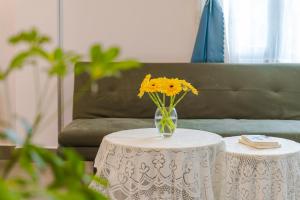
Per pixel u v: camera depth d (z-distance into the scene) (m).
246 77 3.70
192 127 3.17
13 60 0.67
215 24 3.84
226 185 2.28
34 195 0.56
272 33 3.85
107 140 2.34
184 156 2.14
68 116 4.05
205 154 2.21
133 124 3.23
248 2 3.83
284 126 3.18
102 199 0.62
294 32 3.84
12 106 4.06
